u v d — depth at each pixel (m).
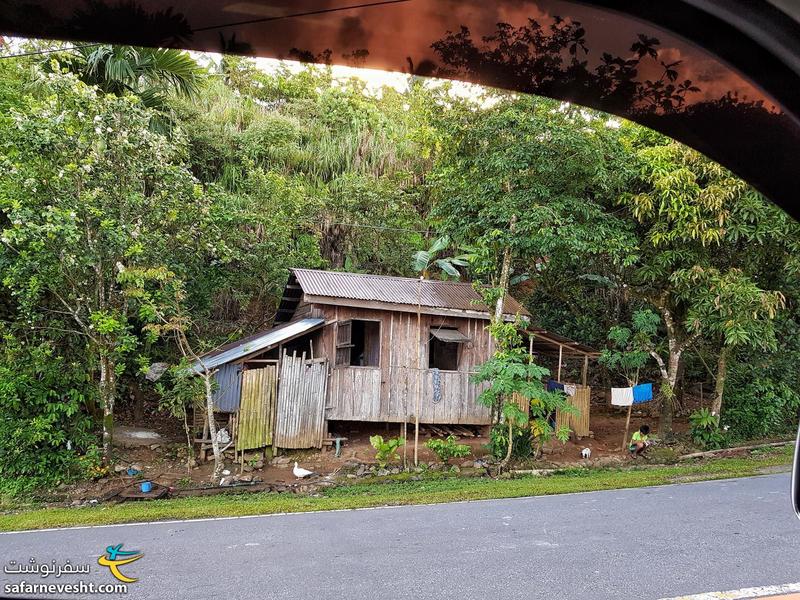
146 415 12.46
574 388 11.53
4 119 8.00
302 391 10.77
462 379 11.86
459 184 10.25
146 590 4.15
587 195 10.27
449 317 11.98
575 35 1.08
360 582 4.27
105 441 9.11
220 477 9.26
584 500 7.41
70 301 9.26
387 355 11.60
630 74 1.13
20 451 8.52
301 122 16.22
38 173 8.09
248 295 13.04
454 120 9.49
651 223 10.24
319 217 14.62
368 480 9.32
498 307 10.35
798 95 1.07
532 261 11.83
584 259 11.19
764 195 1.24
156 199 9.11
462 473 9.77
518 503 7.33
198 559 4.92
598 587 4.11
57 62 7.92
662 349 12.61
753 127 1.16
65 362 9.64
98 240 8.52
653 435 12.29
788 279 10.18
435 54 1.07
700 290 10.01
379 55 1.06
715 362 13.66
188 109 13.88
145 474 9.34
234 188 14.26
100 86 8.80
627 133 8.94
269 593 4.07
